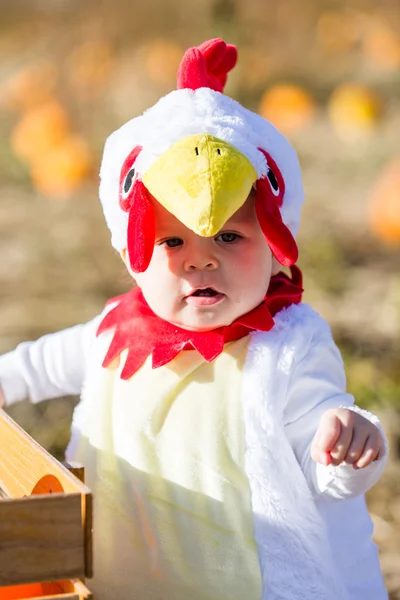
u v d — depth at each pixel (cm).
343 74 1766
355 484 292
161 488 305
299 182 327
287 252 296
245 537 297
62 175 1077
